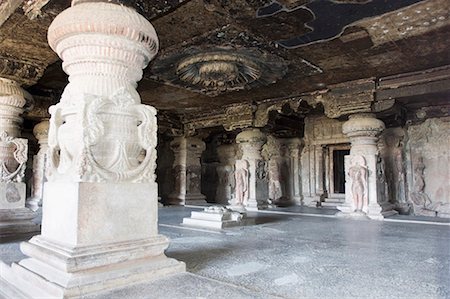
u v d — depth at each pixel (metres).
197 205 15.84
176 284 3.34
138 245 3.55
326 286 3.51
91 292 2.96
